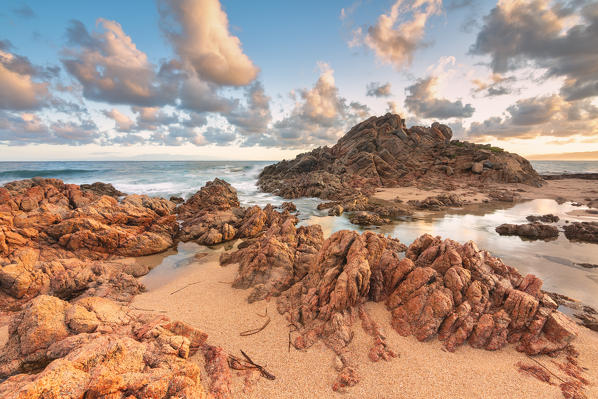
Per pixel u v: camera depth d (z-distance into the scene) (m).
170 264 23.66
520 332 12.30
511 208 45.59
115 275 19.72
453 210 44.72
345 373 10.72
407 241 28.97
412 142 91.31
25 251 19.44
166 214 37.31
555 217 36.50
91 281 18.66
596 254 24.69
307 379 10.70
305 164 95.88
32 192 36.03
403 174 76.81
